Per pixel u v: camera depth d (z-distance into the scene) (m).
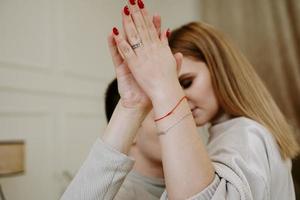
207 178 0.42
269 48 2.38
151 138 0.70
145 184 0.70
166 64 0.46
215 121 0.86
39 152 2.12
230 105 0.80
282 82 2.33
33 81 2.13
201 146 0.44
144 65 0.46
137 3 0.48
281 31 2.35
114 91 0.76
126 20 0.47
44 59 2.21
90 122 2.45
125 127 0.49
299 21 2.28
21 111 2.04
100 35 2.62
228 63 0.82
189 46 0.84
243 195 0.44
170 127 0.43
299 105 2.26
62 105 2.28
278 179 0.63
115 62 0.51
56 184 2.18
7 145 1.67
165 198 0.45
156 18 0.50
